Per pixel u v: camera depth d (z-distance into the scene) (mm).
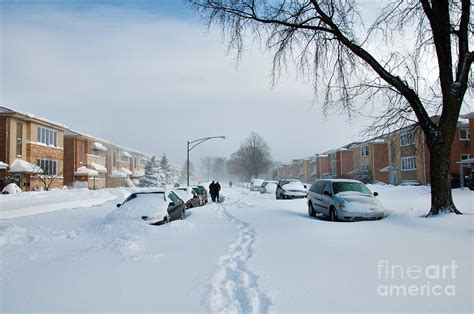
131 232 11148
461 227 9688
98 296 5191
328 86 14703
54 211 18172
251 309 4586
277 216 15375
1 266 7016
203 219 15461
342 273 6113
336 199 13641
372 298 4930
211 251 8367
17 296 5207
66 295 5242
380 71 13414
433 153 12570
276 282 5703
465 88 12570
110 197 29953
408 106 14195
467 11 12672
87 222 14008
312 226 11633
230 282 5855
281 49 14570
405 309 4551
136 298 5094
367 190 14695
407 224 10875
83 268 6809
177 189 23891
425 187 29906
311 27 13930
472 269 6129
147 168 64438
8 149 31672
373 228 10570
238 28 14227
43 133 36438
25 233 11047
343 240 9016
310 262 6922
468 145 39188
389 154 50750
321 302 4812
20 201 22125
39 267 6914
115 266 6953
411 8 14102
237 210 19016
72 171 45469
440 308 4570
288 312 4480
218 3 14000
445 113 12555
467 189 27453
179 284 5734
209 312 4547
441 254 7137
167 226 11945
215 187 30578
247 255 7961
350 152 65500
